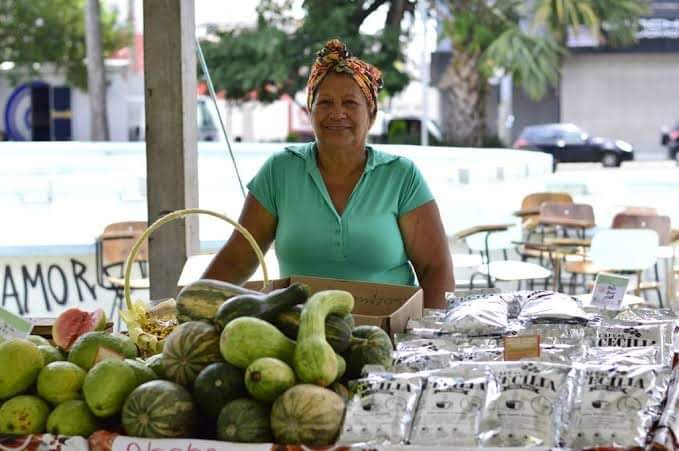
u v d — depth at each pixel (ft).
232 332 7.45
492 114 93.15
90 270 24.59
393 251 10.84
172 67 15.12
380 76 10.91
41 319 10.44
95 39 71.72
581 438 7.06
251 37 59.67
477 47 54.03
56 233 27.17
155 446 7.16
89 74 71.92
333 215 10.75
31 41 80.53
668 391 7.49
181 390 7.46
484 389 7.30
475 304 9.30
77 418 7.55
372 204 10.78
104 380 7.52
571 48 94.73
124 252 24.02
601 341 8.75
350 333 7.88
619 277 9.96
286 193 10.94
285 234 10.93
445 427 7.10
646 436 7.02
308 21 59.36
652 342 8.68
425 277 11.07
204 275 11.14
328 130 10.56
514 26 55.62
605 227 32.01
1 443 7.41
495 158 39.88
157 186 15.33
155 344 8.93
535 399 7.23
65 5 81.35
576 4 55.52
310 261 10.88
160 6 15.03
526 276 24.61
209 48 60.29
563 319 9.07
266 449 7.00
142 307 9.52
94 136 72.59
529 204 32.63
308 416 7.07
